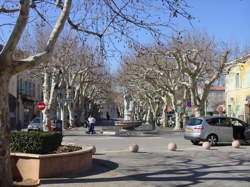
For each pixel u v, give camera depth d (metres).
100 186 7.84
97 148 17.86
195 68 28.86
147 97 51.12
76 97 43.34
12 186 7.24
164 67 34.12
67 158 9.28
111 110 134.62
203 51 28.77
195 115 30.42
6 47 7.04
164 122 49.94
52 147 9.90
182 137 27.12
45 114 28.75
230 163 11.79
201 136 18.45
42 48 26.38
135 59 34.66
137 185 8.02
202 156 13.81
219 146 18.53
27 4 7.10
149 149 17.22
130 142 21.94
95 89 57.81
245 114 34.44
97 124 63.25
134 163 11.68
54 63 27.59
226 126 18.73
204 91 30.31
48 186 7.80
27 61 7.32
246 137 19.09
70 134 30.59
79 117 49.53
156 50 27.70
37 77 33.91
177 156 13.79
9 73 7.09
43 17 10.41
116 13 9.91
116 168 10.53
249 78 33.97
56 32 7.95
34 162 8.64
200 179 8.84
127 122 32.25
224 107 40.56
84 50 28.23
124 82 40.59
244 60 30.05
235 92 37.31
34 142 9.42
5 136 7.07
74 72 36.59
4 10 8.88
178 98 52.09
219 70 29.05
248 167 10.88
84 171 9.88
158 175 9.36
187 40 29.06
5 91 7.07
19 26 7.09
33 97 58.28
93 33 10.55
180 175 9.40
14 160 8.80
